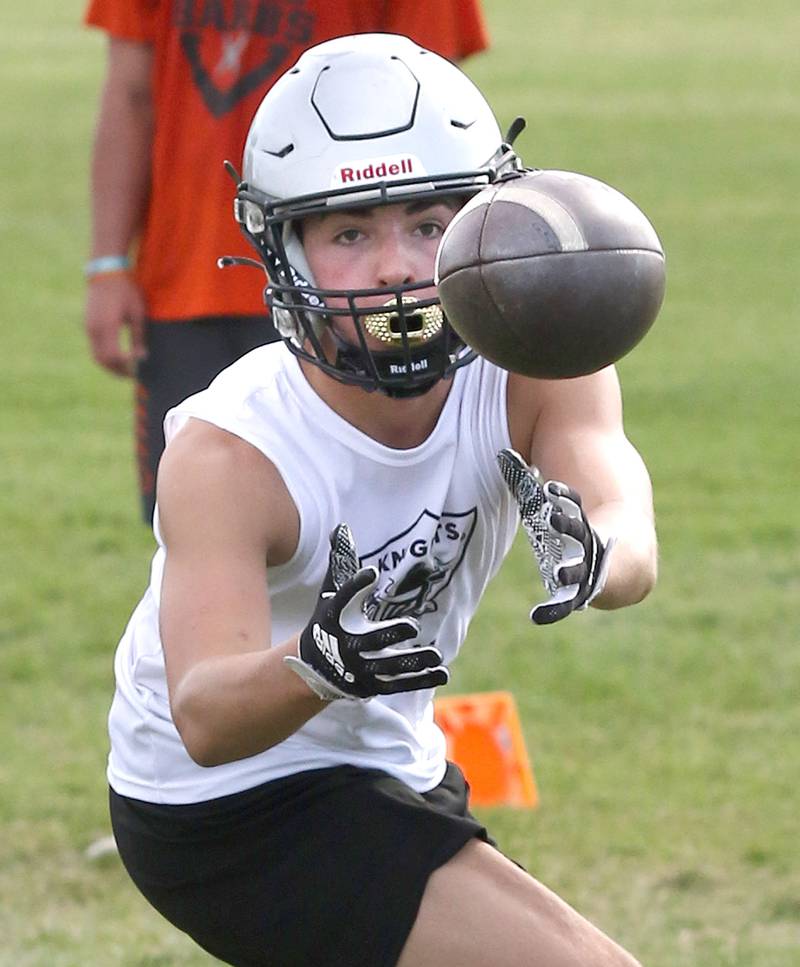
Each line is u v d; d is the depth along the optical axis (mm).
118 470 34094
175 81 18453
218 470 10188
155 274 18953
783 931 16906
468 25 18609
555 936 10227
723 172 66125
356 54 10430
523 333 8719
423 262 10250
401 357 10211
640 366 41656
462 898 10414
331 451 10531
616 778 20344
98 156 19031
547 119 76750
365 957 10641
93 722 22000
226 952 11430
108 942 16531
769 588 27344
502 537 11375
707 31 104000
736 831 18969
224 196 18391
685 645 24781
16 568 28203
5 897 17562
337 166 10148
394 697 11391
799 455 34781
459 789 12000
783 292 49469
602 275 8625
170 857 11406
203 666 9445
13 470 33938
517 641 25016
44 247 55312
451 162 10234
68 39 102375
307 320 10367
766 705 22703
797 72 89625
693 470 33750
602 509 10391
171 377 19047
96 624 25609
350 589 8484
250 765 11102
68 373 41500
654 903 17453
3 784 20062
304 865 10875
